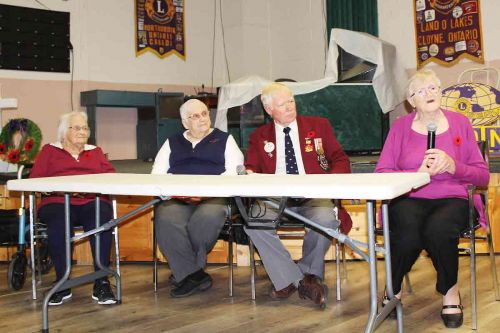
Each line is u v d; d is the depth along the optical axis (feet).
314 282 9.30
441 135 8.46
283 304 9.61
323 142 9.89
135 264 13.29
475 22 16.66
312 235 9.16
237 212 10.46
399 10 18.30
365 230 12.37
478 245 12.67
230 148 10.60
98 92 17.79
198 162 10.55
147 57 20.81
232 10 22.41
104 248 10.03
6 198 13.26
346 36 16.21
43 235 10.53
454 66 17.16
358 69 16.12
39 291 10.96
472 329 7.97
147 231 13.09
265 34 22.33
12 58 17.54
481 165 8.30
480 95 12.80
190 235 9.87
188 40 21.93
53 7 18.43
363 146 15.80
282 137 9.98
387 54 16.31
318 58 20.81
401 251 7.95
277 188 6.30
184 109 10.63
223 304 9.74
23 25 17.75
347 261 12.63
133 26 20.43
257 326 8.50
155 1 21.01
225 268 12.59
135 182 7.55
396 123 8.85
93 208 10.19
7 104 15.07
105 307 9.80
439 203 8.25
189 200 10.21
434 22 17.51
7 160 13.71
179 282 10.23
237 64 22.40
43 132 18.25
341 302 9.58
